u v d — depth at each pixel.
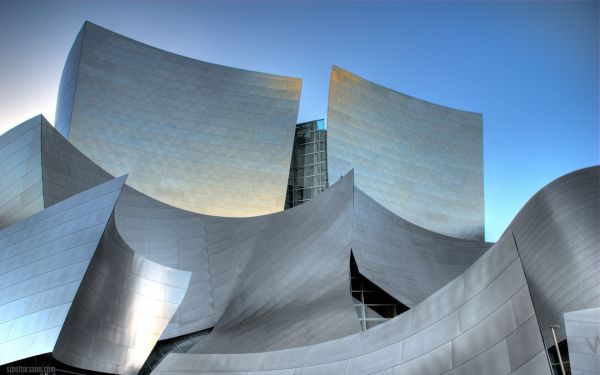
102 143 39.88
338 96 46.22
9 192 24.73
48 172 24.31
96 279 16.58
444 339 10.60
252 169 42.12
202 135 42.41
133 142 40.69
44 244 17.72
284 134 43.50
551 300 19.62
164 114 42.28
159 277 19.28
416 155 48.31
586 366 15.00
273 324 22.05
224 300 23.81
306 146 48.97
